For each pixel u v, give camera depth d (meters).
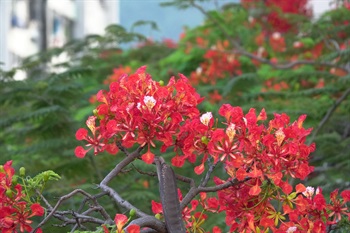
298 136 4.23
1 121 9.88
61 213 4.07
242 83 11.54
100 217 7.15
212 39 15.23
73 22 38.25
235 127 4.18
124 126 4.14
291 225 4.36
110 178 4.18
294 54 14.36
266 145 4.14
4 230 3.96
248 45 15.91
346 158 9.59
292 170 4.21
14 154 9.34
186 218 4.54
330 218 4.84
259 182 4.29
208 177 4.32
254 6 15.85
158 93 4.20
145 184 9.52
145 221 3.91
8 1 32.12
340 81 9.86
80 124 9.68
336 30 12.11
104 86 11.77
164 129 4.15
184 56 14.72
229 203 4.41
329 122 10.24
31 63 12.17
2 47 32.00
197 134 4.23
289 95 10.30
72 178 8.76
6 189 4.01
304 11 18.62
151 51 16.39
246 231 4.36
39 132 9.83
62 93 10.49
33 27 33.09
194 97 4.25
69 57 14.57
